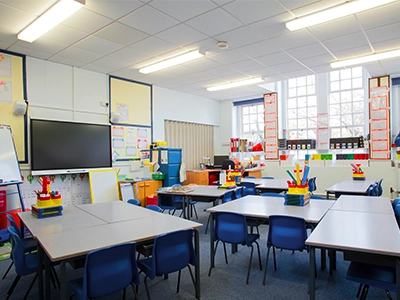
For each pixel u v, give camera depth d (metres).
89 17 3.63
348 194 4.67
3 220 4.48
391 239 2.01
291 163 8.03
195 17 3.67
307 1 3.32
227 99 9.46
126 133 6.57
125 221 2.71
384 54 5.10
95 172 5.66
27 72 4.97
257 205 3.39
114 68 5.80
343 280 2.89
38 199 2.99
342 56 5.25
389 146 6.56
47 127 5.07
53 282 2.83
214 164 8.75
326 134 7.91
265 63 5.61
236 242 2.94
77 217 2.90
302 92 8.59
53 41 4.38
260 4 3.37
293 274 3.06
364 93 7.57
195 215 5.79
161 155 6.88
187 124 8.44
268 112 8.31
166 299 2.53
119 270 2.00
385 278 1.97
